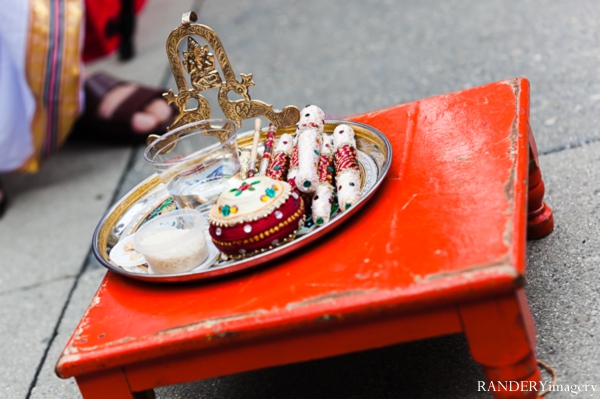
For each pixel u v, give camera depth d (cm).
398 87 287
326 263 102
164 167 124
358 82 305
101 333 104
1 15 240
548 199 174
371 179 124
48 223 260
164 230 119
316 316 92
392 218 108
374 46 346
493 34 311
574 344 123
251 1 490
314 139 129
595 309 129
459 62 293
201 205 127
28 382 166
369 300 91
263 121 285
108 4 365
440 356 130
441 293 88
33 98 252
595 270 140
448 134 132
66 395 156
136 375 103
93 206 264
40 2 245
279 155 137
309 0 461
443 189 111
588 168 182
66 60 254
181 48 403
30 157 260
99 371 103
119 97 312
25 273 227
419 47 326
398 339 95
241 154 154
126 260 122
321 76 324
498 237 93
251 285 104
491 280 87
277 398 132
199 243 115
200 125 135
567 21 296
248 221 108
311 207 120
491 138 123
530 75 256
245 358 100
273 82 333
